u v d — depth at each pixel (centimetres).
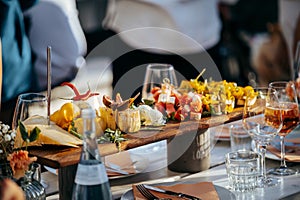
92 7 364
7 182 95
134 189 157
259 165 171
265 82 446
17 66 320
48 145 157
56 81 341
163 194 156
